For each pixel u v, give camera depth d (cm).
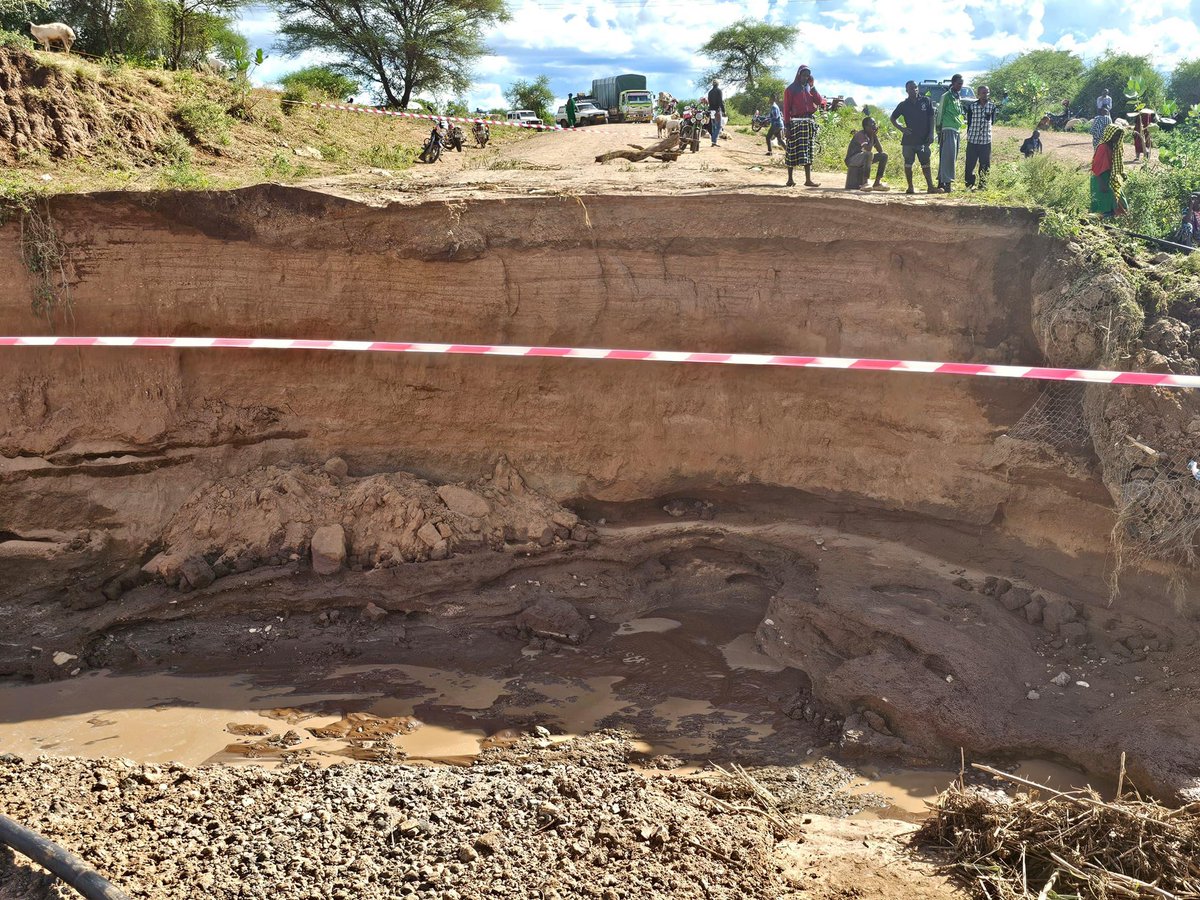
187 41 2586
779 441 1185
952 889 625
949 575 1062
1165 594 913
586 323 1194
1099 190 1209
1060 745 809
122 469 1206
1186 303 980
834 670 938
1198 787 711
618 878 596
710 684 988
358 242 1188
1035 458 1012
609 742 884
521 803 694
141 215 1192
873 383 1138
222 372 1223
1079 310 979
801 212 1137
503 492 1209
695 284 1178
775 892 608
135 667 1039
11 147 1536
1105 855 626
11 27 2092
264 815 668
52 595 1148
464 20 3978
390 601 1116
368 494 1170
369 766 794
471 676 1013
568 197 1178
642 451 1216
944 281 1110
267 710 948
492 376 1216
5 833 563
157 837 627
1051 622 962
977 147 1302
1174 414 907
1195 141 1730
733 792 775
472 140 3005
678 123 2080
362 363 1220
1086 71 4159
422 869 593
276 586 1123
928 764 832
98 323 1215
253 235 1196
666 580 1185
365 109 2452
